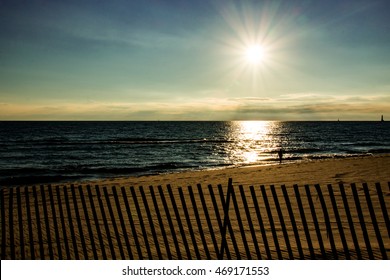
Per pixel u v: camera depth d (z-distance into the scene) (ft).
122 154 212.84
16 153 218.18
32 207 55.88
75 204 28.81
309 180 76.02
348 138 385.50
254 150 235.81
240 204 51.55
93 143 300.81
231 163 161.58
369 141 333.01
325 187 63.93
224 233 25.82
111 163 171.22
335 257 24.13
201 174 96.68
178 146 272.72
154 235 27.07
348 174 84.12
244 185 72.79
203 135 456.04
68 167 156.25
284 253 29.78
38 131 517.14
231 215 44.68
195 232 37.17
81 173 137.39
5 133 458.09
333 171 90.74
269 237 34.71
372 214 23.57
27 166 162.09
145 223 41.47
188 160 179.32
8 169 149.89
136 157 197.06
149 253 27.09
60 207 29.01
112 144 290.35
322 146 271.90
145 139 361.71
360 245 31.09
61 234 38.11
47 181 120.47
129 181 85.40
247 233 36.19
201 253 30.25
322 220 40.96
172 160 180.65
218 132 550.77
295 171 94.12
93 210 28.40
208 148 254.06
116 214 47.24
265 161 168.04
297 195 24.68
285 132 551.59
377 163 105.50
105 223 28.07
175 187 72.13
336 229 36.86
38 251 33.06
